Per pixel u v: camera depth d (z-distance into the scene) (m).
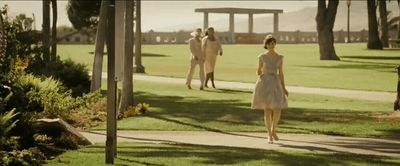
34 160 12.05
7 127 12.03
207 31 29.12
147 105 20.38
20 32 24.45
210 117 19.31
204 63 29.14
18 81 16.11
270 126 15.23
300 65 45.88
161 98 24.80
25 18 25.22
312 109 21.56
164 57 54.72
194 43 28.80
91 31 61.00
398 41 76.44
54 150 13.43
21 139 13.30
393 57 56.44
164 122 18.36
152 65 45.16
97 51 25.09
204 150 13.82
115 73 12.32
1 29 15.43
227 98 24.92
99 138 15.82
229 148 14.18
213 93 26.97
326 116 19.67
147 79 34.06
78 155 12.91
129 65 20.59
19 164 11.62
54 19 29.28
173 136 16.23
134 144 14.64
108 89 12.29
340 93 27.53
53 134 14.20
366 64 46.91
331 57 52.88
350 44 86.50
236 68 42.59
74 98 22.17
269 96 15.16
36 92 16.50
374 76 36.56
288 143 15.15
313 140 15.64
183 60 50.84
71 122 18.27
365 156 13.18
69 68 26.47
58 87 21.17
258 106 15.23
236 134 16.66
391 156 13.34
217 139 15.79
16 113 12.84
